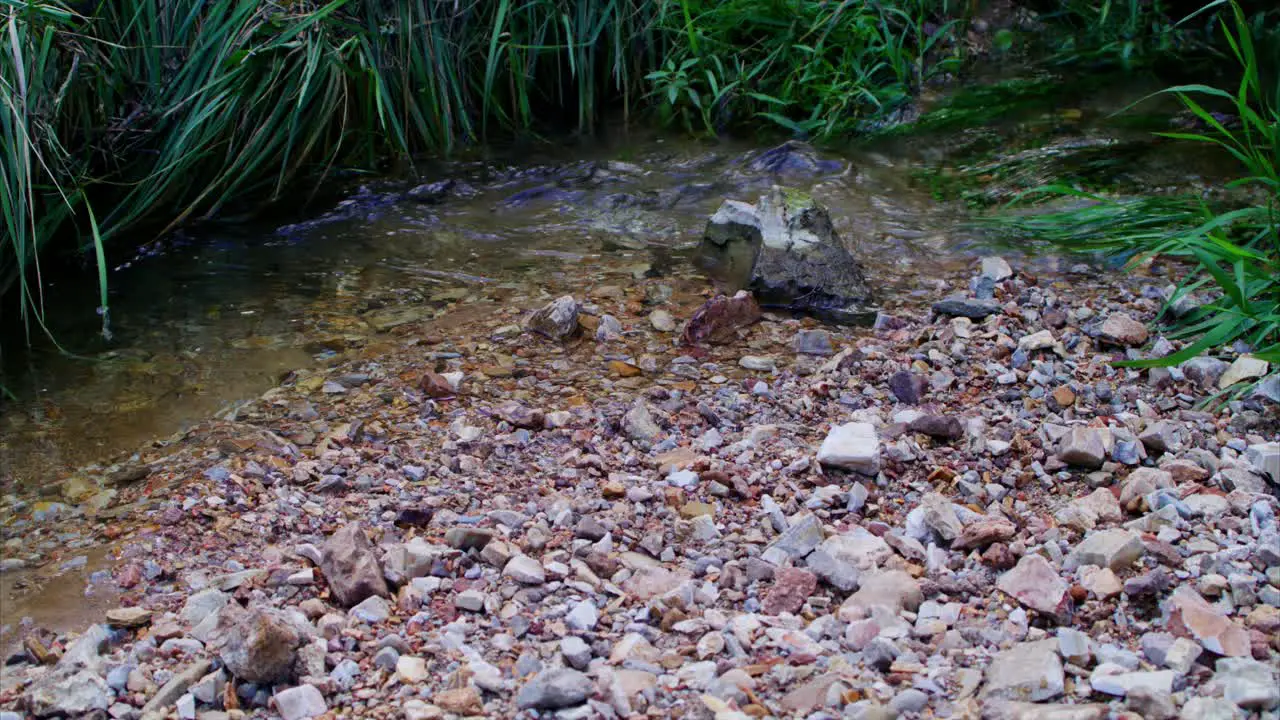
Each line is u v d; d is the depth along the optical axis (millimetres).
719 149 5500
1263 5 6332
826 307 3926
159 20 4691
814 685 2174
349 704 2186
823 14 5828
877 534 2711
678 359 3598
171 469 3041
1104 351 3600
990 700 2111
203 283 4215
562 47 5555
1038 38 6422
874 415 3225
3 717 2154
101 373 3580
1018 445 3049
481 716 2123
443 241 4562
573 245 4500
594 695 2148
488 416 3270
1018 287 3967
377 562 2537
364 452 3080
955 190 4914
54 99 4254
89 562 2664
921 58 5992
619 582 2539
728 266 4188
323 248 4512
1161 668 2211
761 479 2924
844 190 4957
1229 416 3182
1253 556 2514
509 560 2584
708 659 2273
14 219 4062
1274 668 2178
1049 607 2375
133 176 4680
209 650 2326
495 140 5633
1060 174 4961
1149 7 6477
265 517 2797
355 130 5301
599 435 3158
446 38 5492
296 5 4988
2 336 3842
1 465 3080
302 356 3656
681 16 5891
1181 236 4094
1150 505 2746
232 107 4680
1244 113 3768
